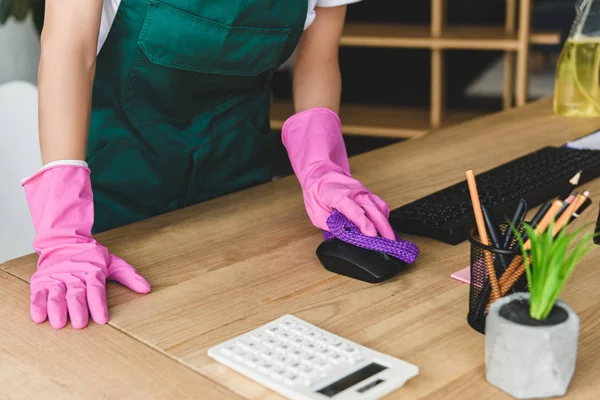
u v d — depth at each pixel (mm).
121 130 1524
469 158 1723
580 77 2062
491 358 856
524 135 1909
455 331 986
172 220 1398
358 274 1133
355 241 1150
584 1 2023
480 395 847
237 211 1438
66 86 1203
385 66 4098
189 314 1050
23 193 2000
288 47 1517
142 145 1555
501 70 6645
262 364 893
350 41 3615
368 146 4293
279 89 4160
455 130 1980
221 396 859
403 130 3635
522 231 972
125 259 1231
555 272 791
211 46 1426
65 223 1186
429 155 1755
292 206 1461
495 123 2045
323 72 1555
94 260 1146
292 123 1479
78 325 1018
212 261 1220
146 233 1340
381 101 4141
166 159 1591
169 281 1152
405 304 1062
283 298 1089
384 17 4016
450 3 4211
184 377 899
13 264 1232
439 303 1062
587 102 2076
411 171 1637
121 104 1501
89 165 1527
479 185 1449
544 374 825
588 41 2031
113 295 1109
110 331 1011
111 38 1424
